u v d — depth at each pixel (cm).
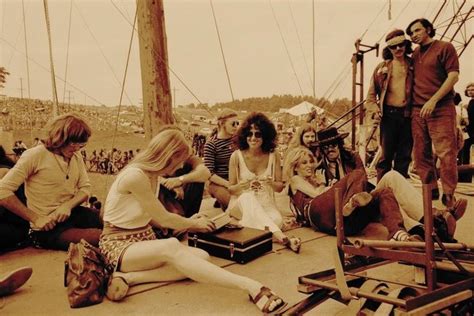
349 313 212
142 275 266
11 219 364
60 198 364
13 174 340
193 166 423
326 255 332
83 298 244
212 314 231
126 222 274
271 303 228
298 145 429
